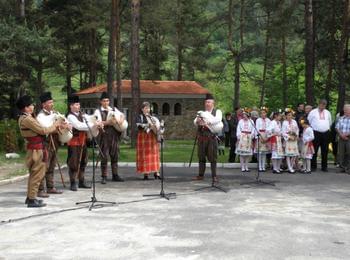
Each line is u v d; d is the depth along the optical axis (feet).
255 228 27.99
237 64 142.51
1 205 34.91
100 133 45.80
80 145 41.68
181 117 141.69
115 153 46.83
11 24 78.59
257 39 163.94
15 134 73.97
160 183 45.85
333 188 43.21
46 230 27.66
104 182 45.52
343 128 54.75
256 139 54.85
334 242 25.20
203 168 47.83
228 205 34.91
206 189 42.24
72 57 131.54
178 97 141.08
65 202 36.06
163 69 161.68
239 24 148.25
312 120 55.42
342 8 103.24
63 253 23.34
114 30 97.60
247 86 202.28
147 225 28.68
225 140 89.10
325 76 121.39
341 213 32.35
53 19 121.80
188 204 35.22
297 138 54.19
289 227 28.27
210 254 23.03
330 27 106.22
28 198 34.35
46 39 80.79
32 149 34.17
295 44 152.56
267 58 147.54
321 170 56.49
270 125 54.39
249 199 37.42
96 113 45.75
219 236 26.21
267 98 152.87
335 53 106.22
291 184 45.52
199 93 141.79
